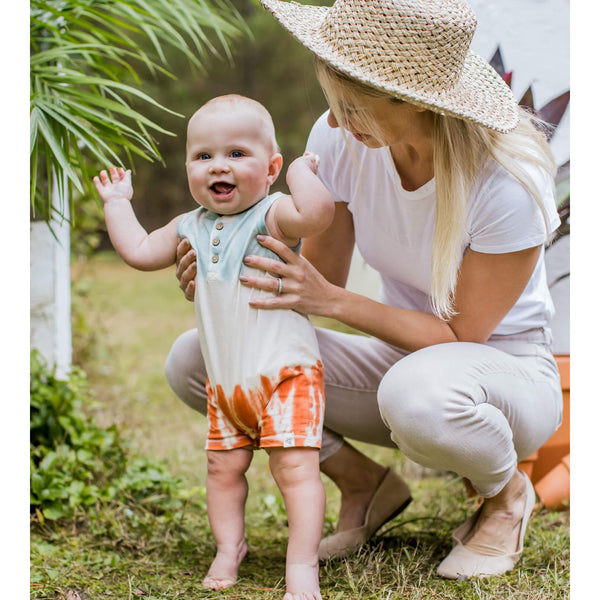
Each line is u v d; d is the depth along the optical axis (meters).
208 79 9.45
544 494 2.39
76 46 2.22
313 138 1.96
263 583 1.80
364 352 1.98
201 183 1.74
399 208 1.82
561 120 2.50
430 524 2.21
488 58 2.52
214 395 1.81
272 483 2.70
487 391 1.71
